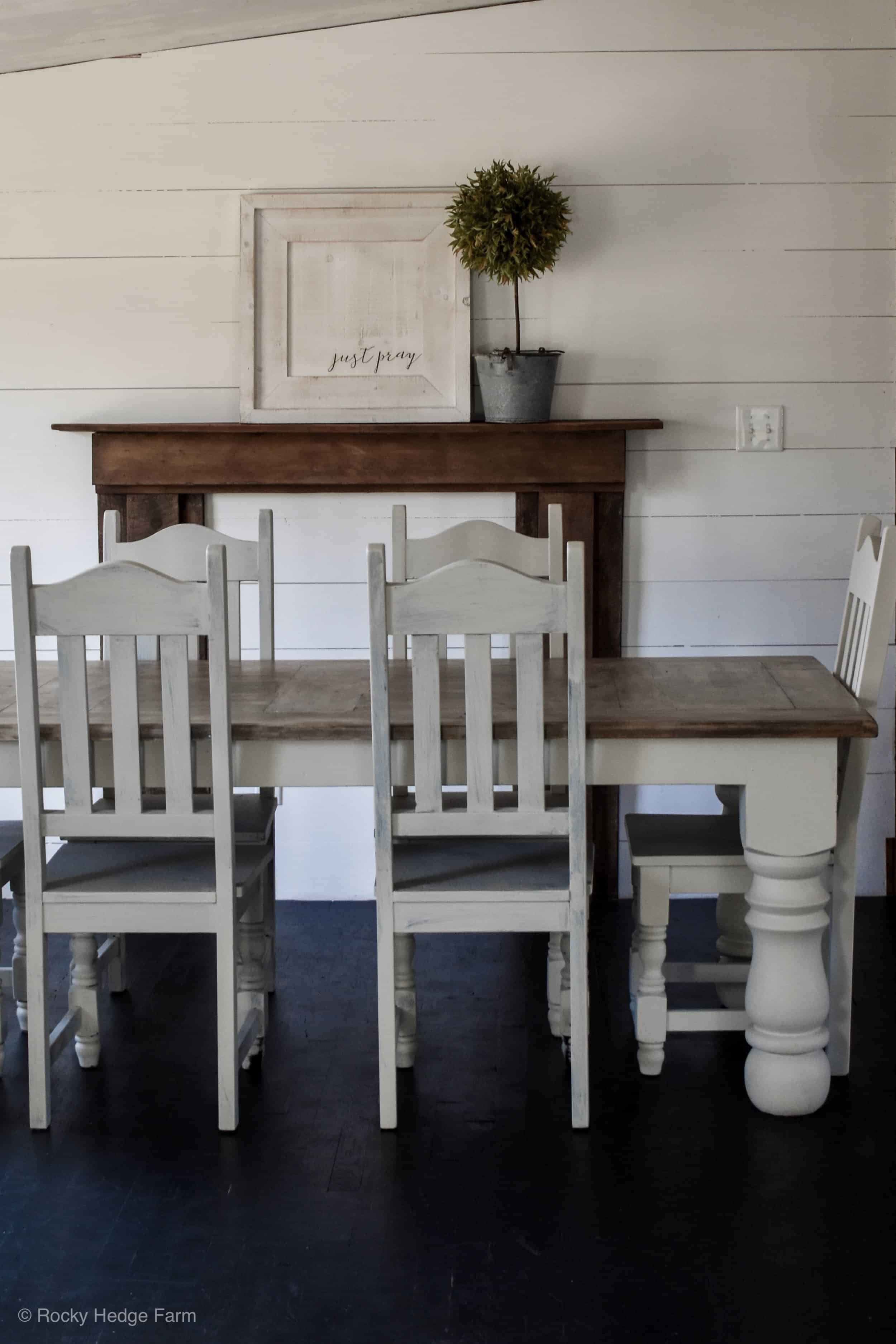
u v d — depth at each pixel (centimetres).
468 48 344
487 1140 240
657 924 254
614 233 350
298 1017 296
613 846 368
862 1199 220
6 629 368
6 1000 311
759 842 238
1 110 349
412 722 238
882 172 347
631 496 358
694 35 343
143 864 257
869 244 350
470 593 225
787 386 355
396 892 236
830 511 359
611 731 234
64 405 360
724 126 346
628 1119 247
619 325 353
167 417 359
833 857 258
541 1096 257
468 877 244
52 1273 201
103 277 355
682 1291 196
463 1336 186
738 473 358
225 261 353
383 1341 185
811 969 243
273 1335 186
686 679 274
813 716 237
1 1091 263
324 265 349
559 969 273
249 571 313
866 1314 190
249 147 349
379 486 355
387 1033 240
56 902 239
